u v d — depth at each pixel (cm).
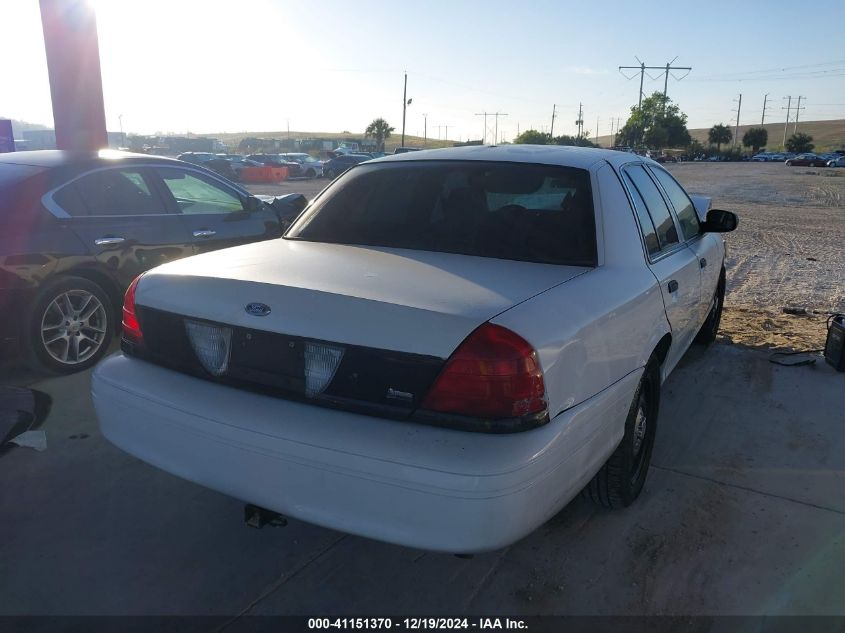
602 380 250
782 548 291
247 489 230
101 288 495
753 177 4247
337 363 221
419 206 316
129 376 264
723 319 657
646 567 278
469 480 198
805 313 689
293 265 265
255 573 274
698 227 467
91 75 791
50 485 335
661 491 336
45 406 426
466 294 229
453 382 206
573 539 296
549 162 321
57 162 493
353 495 211
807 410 432
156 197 535
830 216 1828
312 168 3988
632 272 295
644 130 9812
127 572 273
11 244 437
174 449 245
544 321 222
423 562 282
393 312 215
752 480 347
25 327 449
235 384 242
